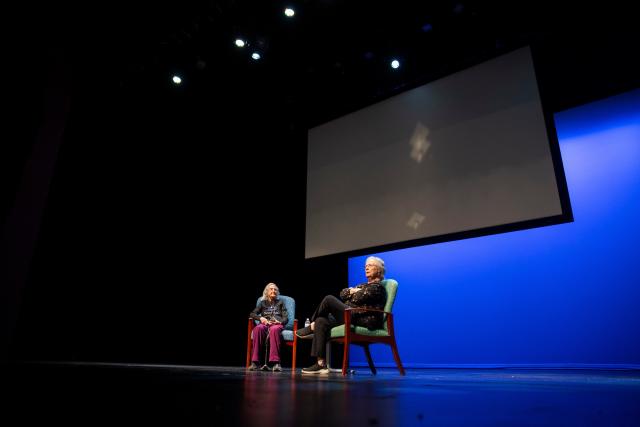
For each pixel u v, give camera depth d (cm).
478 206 389
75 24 434
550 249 452
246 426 58
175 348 504
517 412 76
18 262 407
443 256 533
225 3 402
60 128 451
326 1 398
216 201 555
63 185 473
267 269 548
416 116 457
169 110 522
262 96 508
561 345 423
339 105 519
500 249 489
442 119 437
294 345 379
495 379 213
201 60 457
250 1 401
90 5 415
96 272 483
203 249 539
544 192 359
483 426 60
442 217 407
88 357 466
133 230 514
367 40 436
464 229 391
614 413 75
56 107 448
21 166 416
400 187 443
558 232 450
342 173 494
